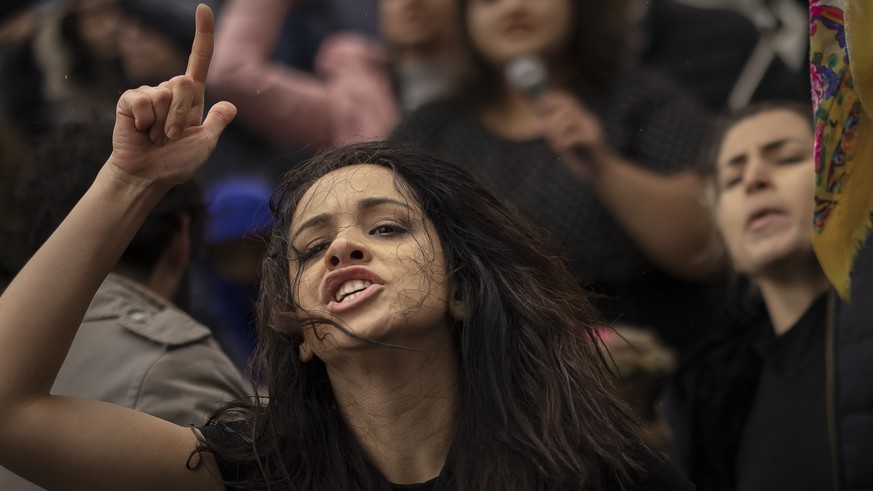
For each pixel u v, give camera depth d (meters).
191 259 5.08
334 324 3.33
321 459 3.50
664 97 6.98
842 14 3.92
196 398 4.32
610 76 7.02
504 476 3.39
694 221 6.54
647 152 6.84
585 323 3.89
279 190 3.83
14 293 3.36
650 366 5.73
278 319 3.51
